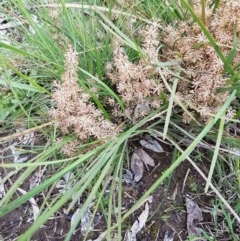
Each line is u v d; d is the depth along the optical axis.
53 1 0.38
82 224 0.33
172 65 0.32
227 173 0.33
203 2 0.28
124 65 0.31
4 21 0.47
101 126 0.32
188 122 0.33
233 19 0.30
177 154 0.34
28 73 0.39
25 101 0.36
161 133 0.32
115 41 0.33
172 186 0.34
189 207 0.33
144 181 0.34
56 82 0.35
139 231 0.32
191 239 0.31
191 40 0.31
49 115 0.34
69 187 0.34
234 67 0.29
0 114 0.37
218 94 0.31
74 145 0.32
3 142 0.36
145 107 0.33
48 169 0.35
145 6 0.37
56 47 0.36
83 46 0.35
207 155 0.34
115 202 0.33
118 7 0.37
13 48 0.29
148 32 0.31
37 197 0.34
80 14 0.38
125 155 0.35
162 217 0.33
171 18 0.35
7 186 0.35
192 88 0.33
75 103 0.32
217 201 0.33
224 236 0.31
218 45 0.29
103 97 0.35
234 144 0.32
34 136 0.37
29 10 0.39
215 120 0.28
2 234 0.33
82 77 0.35
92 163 0.30
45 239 0.33
